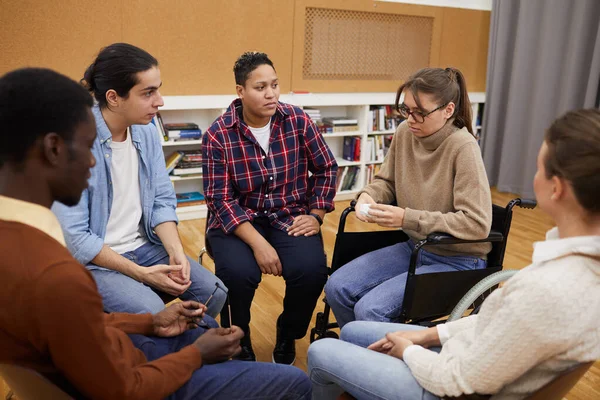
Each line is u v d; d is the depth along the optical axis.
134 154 1.81
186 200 4.01
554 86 4.58
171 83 3.76
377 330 1.43
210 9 3.74
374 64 4.55
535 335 0.88
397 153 2.04
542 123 4.67
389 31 4.53
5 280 0.78
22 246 0.79
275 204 2.14
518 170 4.99
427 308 1.75
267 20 3.96
